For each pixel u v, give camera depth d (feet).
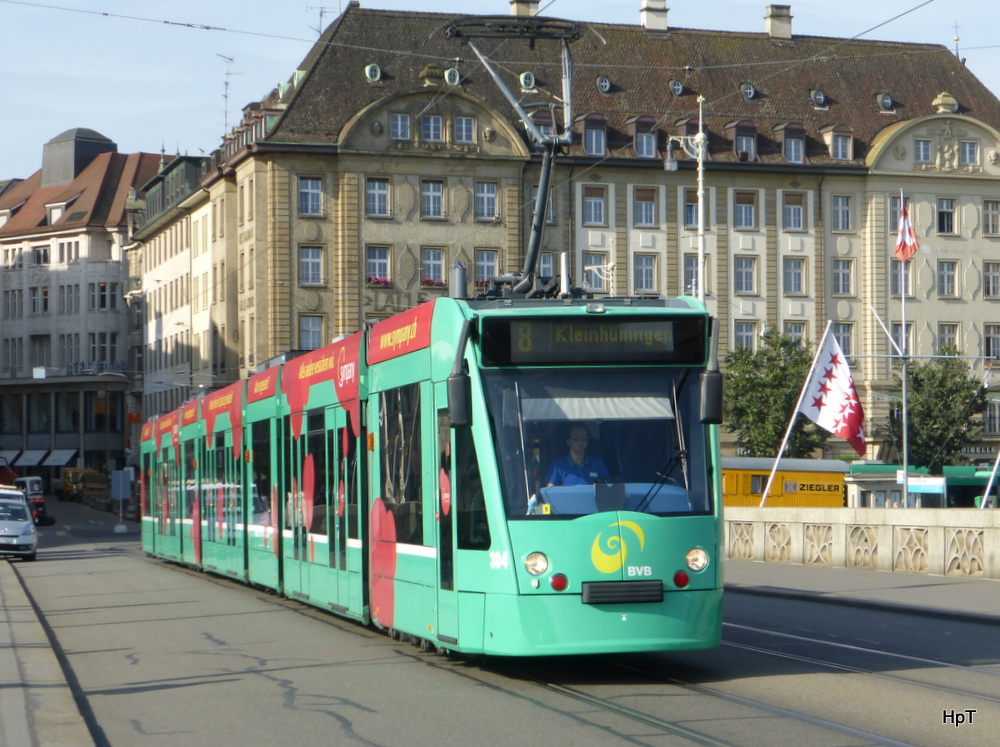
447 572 40.81
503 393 39.04
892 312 242.17
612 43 245.45
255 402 73.67
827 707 34.06
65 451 349.20
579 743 29.50
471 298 42.39
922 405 200.75
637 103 238.68
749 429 198.59
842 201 241.96
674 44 248.93
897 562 84.74
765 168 236.02
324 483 57.00
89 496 313.32
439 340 42.04
